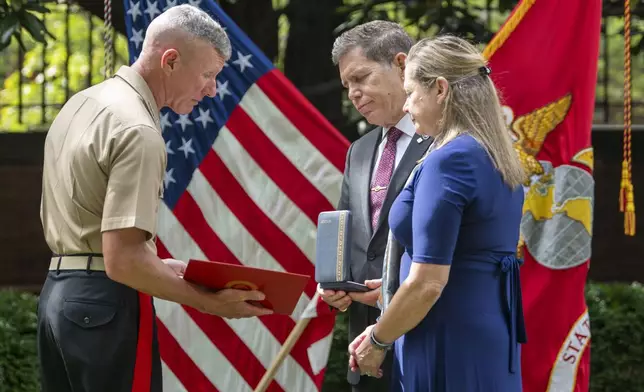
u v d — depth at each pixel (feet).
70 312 27.30
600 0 34.45
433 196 24.32
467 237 24.94
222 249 37.47
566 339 34.73
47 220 28.27
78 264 27.45
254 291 27.55
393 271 27.09
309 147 37.65
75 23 73.97
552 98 34.37
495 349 25.08
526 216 34.68
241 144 37.76
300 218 37.42
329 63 58.49
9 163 61.21
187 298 27.04
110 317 27.30
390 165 31.19
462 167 24.38
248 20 57.77
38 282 61.11
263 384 34.73
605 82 66.18
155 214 26.63
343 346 46.73
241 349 37.40
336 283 28.81
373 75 30.66
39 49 72.95
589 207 34.65
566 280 34.76
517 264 26.00
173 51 27.63
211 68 28.25
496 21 67.46
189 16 27.94
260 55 38.01
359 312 31.76
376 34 30.83
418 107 25.50
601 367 48.52
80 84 72.84
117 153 26.37
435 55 25.26
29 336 46.03
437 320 25.16
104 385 27.53
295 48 58.49
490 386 24.98
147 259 26.45
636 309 48.93
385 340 25.43
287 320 37.42
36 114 70.28
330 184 37.47
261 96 37.86
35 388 45.21
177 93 28.27
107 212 26.22
